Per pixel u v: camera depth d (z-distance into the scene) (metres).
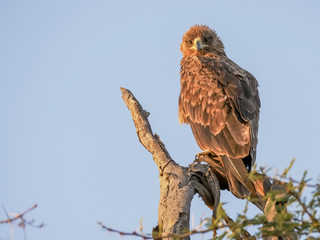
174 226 9.06
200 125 13.28
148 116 12.38
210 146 12.66
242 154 11.83
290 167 5.96
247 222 6.17
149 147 11.52
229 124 12.54
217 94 13.20
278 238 6.97
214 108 13.05
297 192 5.93
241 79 13.55
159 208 9.79
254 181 9.80
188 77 14.25
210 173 10.45
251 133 12.12
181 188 9.95
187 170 10.42
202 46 15.55
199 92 13.62
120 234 6.30
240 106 12.69
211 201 10.50
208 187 10.41
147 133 11.75
